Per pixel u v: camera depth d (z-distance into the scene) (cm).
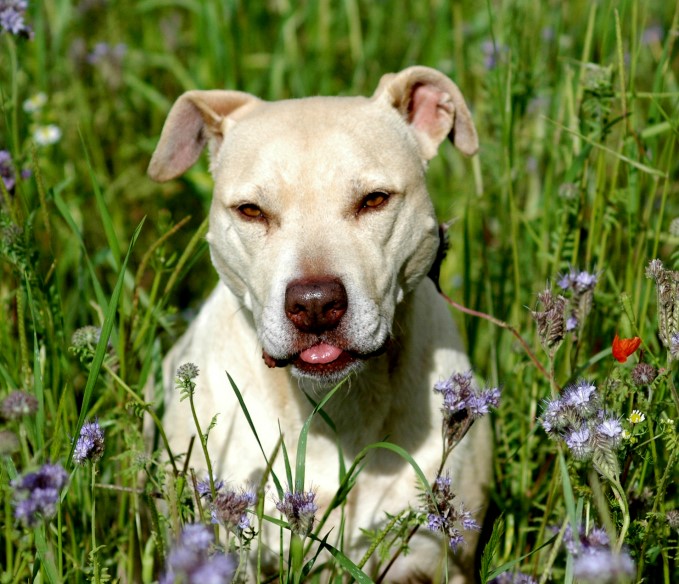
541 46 786
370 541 552
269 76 1021
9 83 880
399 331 550
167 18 1108
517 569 531
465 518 439
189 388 411
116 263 574
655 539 479
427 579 577
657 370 444
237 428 560
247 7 1081
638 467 484
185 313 818
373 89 1010
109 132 973
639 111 771
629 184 634
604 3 660
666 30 862
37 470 362
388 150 532
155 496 503
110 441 611
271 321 489
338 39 1080
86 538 531
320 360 486
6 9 612
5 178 580
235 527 385
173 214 931
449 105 590
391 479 556
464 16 1101
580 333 512
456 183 900
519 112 732
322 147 512
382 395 548
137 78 1023
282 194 506
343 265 486
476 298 725
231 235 536
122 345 562
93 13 1084
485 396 435
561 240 639
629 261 614
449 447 446
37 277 562
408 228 529
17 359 582
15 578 463
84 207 882
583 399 399
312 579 525
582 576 341
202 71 1002
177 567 309
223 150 572
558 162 710
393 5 1114
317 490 550
